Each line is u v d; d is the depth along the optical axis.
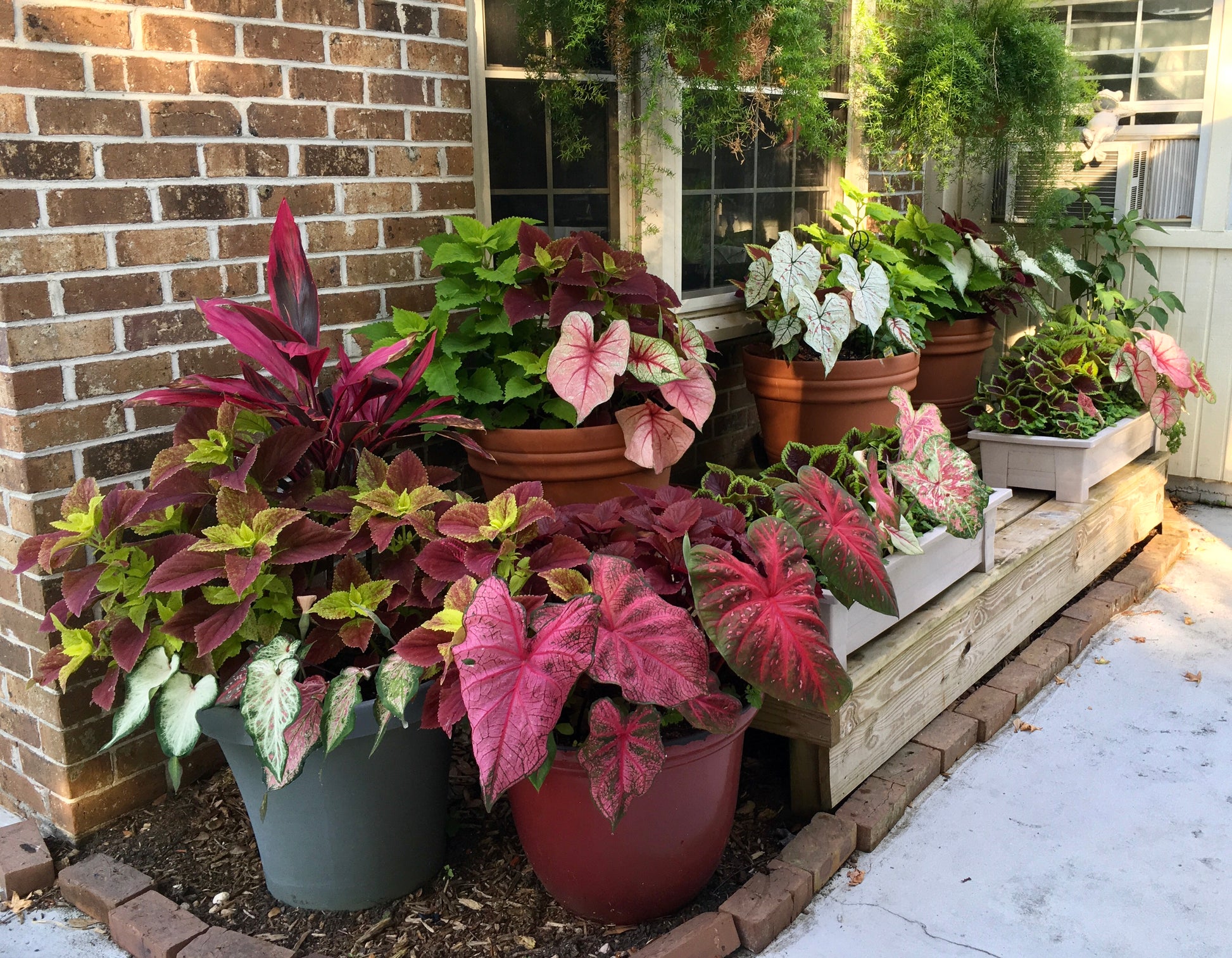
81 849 2.24
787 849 2.11
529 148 3.03
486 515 1.88
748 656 1.75
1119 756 2.57
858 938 1.96
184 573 1.81
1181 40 4.11
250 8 2.27
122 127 2.11
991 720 2.65
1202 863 2.16
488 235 2.56
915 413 2.48
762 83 3.24
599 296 2.58
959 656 2.66
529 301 2.49
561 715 1.86
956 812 2.36
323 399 2.27
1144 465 3.82
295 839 1.94
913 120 3.86
